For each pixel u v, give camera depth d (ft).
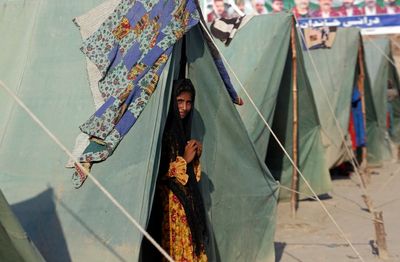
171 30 16.33
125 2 17.54
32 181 15.87
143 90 15.90
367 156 42.47
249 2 52.65
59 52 17.72
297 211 29.71
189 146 16.46
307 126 29.99
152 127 15.62
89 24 17.78
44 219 15.26
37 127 16.67
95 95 16.62
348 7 53.06
